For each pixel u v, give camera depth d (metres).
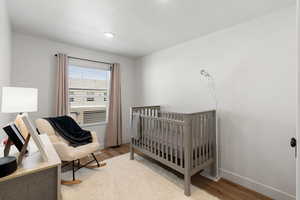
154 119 2.38
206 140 2.15
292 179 1.67
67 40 2.79
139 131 2.69
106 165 2.62
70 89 3.20
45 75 2.78
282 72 1.72
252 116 1.96
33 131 1.03
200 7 1.73
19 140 1.11
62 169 2.45
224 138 2.24
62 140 2.37
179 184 2.05
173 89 3.05
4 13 1.58
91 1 1.65
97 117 3.64
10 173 0.87
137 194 1.84
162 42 2.84
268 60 1.82
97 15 1.93
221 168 2.28
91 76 3.52
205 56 2.48
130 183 2.07
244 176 2.04
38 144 1.04
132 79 4.07
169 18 1.98
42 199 1.00
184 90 2.83
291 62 1.67
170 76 3.12
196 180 2.20
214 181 2.17
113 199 1.75
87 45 3.05
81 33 2.48
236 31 2.11
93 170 2.43
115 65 3.60
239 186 2.04
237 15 1.88
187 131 1.85
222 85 2.26
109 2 1.66
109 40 2.77
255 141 1.93
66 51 3.00
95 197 1.78
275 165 1.78
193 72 2.67
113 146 3.64
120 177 2.22
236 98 2.11
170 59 3.11
